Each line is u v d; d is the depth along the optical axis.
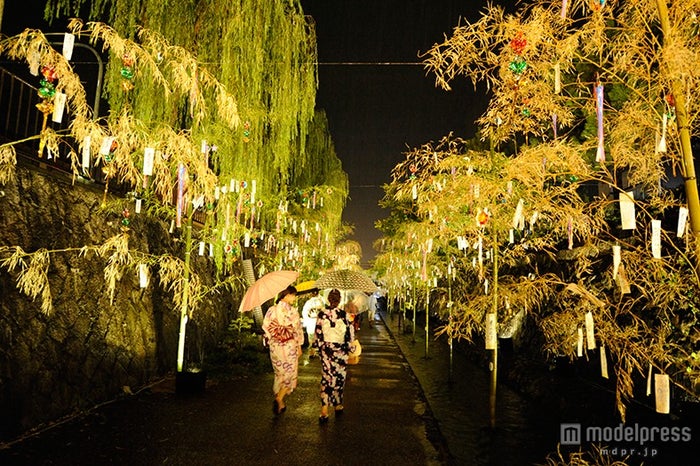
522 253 6.50
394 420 6.69
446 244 8.54
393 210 13.21
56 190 7.01
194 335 10.72
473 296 6.93
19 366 5.34
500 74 4.12
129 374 7.52
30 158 6.61
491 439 5.68
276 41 9.25
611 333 3.50
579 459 4.32
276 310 6.91
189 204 7.70
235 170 8.27
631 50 3.03
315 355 12.62
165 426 5.93
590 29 3.18
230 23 7.87
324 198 17.59
